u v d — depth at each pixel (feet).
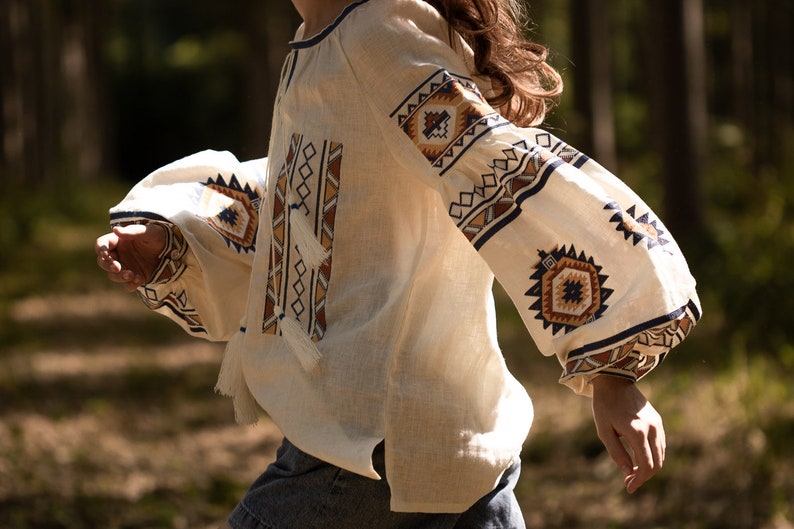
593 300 7.13
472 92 7.75
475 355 8.03
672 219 46.50
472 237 7.43
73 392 29.45
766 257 31.09
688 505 18.44
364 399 7.77
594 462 21.66
